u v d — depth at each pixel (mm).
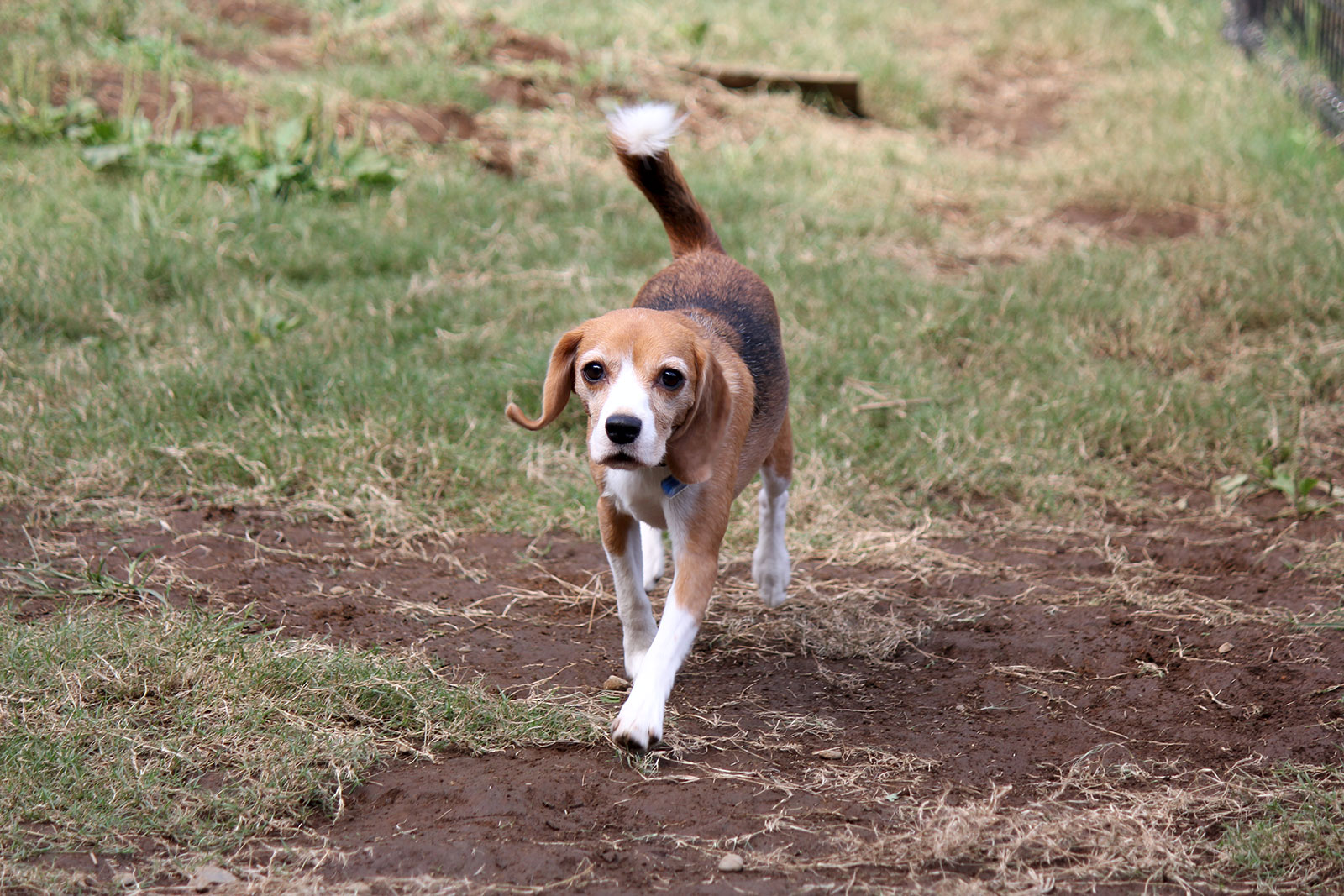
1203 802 5594
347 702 6176
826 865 5070
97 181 13258
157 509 8438
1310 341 11766
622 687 6730
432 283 11711
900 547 8797
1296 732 6176
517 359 10625
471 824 5297
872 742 6285
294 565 7977
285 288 11531
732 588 8195
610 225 13766
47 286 10797
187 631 6539
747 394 6555
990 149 18469
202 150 13898
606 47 19672
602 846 5172
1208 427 10352
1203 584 8234
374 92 16109
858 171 16391
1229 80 20203
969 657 7309
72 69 15172
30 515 8062
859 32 22406
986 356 11445
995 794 5570
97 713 5859
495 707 6234
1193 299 12562
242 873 4867
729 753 6129
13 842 4918
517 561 8383
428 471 9062
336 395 9758
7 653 6156
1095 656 7242
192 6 18594
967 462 9773
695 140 17125
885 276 12859
